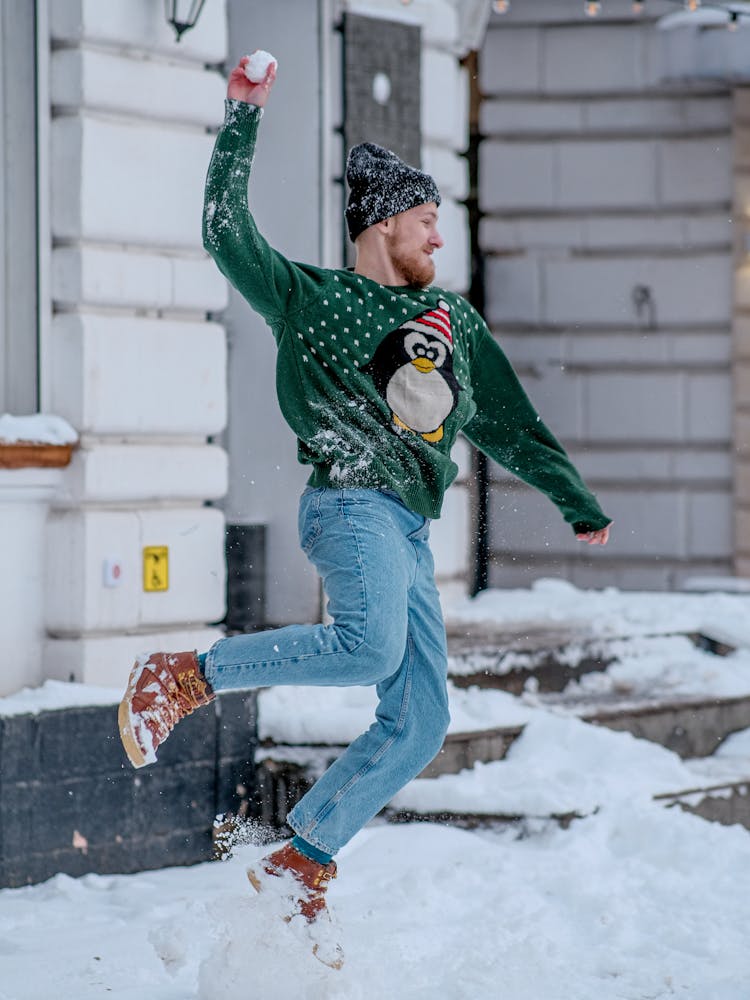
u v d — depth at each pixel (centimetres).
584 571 1758
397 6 1308
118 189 1000
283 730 999
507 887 831
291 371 629
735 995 658
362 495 620
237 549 1265
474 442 706
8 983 667
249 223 610
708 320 1734
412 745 632
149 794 926
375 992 628
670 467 1752
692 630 1314
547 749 1047
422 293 654
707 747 1176
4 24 977
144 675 592
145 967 694
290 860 621
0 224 979
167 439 1034
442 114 1389
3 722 859
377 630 596
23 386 984
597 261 1750
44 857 875
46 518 980
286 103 1260
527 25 1745
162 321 1027
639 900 816
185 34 1032
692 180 1731
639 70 1727
